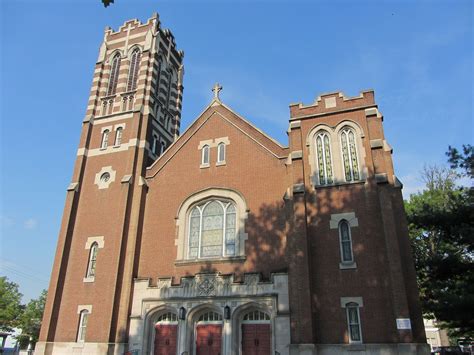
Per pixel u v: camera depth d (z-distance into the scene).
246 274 23.73
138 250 27.94
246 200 26.81
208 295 24.05
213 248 26.62
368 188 23.58
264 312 23.25
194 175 29.22
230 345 22.67
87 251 28.77
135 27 38.75
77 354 25.42
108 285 26.69
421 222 23.52
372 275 21.58
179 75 41.47
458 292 20.31
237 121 29.75
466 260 22.83
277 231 25.08
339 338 20.81
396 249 21.08
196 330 24.44
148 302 25.48
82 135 33.69
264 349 22.58
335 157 25.14
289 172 26.12
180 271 26.42
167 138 36.34
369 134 24.84
